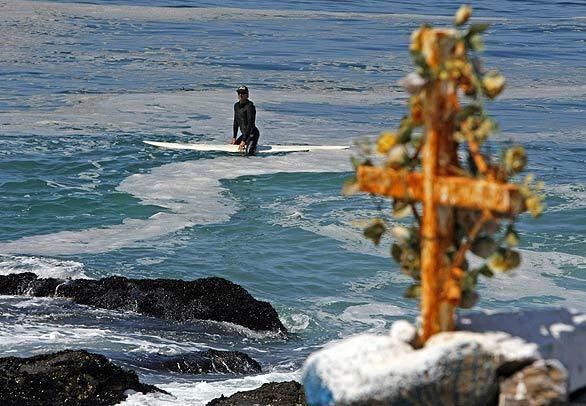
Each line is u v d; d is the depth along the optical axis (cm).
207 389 3784
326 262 6322
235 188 8462
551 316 1371
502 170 1338
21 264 6034
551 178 8881
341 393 1262
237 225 7206
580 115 13212
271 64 17538
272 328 5041
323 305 5541
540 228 6962
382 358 1275
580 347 1345
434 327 1346
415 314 5441
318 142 10912
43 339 4559
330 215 7456
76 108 12500
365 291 5800
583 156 10181
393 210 1413
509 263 1373
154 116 12131
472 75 1325
